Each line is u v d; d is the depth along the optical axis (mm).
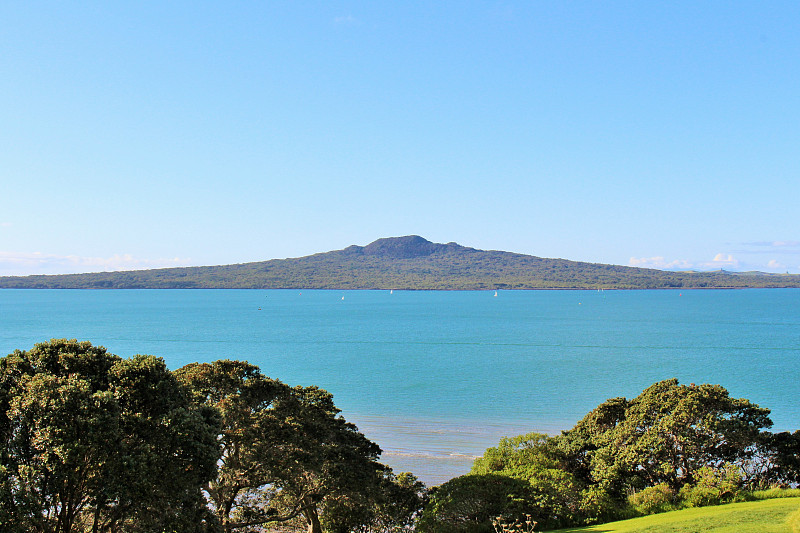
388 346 116000
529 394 63531
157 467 16047
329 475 23625
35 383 15414
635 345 116625
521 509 23781
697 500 24219
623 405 33156
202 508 17922
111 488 15258
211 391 23250
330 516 25453
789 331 148250
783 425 46781
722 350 106688
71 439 14828
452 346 115875
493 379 73938
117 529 17297
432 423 50438
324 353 103312
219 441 21375
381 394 64062
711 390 28281
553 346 115625
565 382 71375
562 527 23531
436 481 35781
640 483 27172
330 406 26203
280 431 22734
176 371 24719
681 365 86000
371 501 25406
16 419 15758
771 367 83250
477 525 23422
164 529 16266
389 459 40500
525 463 28953
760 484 26562
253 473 22578
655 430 27766
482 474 26969
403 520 27328
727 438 26812
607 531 19891
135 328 157750
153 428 16953
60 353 17547
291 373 79438
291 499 24516
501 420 51406
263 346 114875
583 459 30547
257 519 24375
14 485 14578
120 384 17312
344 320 196500
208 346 113938
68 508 16297
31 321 183250
